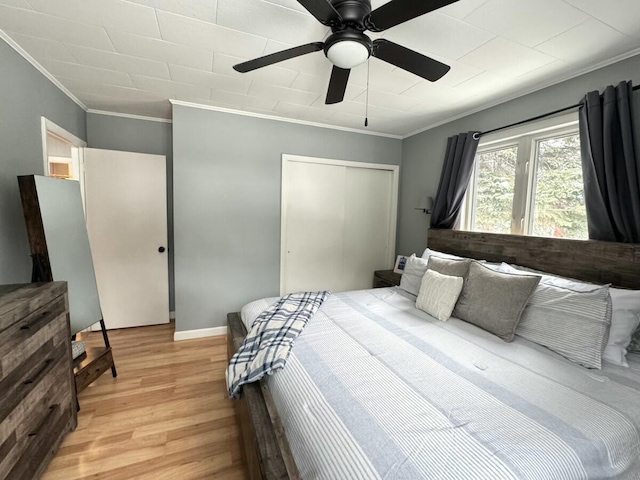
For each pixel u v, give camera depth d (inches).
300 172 136.7
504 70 81.0
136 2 57.4
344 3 48.0
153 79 92.0
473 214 115.2
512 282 70.0
